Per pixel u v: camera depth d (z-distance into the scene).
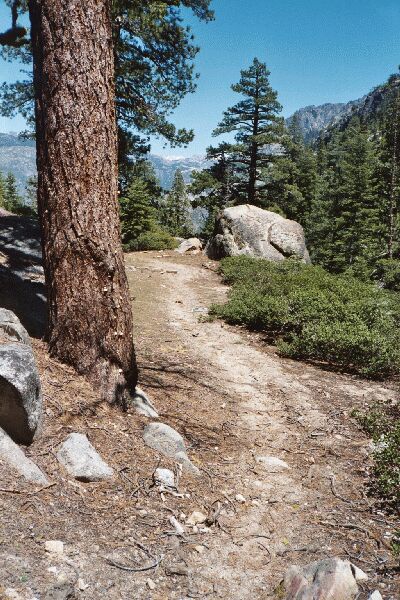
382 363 8.41
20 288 7.53
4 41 9.94
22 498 3.06
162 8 14.18
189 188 38.78
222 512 3.79
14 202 71.56
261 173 37.03
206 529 3.48
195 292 16.09
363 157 42.09
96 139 4.64
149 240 28.34
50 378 4.57
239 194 39.34
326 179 64.12
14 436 3.63
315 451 5.38
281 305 11.12
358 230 35.69
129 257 22.91
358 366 8.88
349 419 6.43
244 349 9.66
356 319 10.21
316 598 2.65
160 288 16.09
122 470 3.89
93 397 4.68
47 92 4.59
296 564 3.25
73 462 3.62
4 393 3.52
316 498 4.29
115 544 2.99
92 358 4.78
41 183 4.77
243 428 5.83
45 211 4.78
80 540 2.90
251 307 11.77
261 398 7.00
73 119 4.56
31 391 3.65
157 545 3.12
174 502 3.71
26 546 2.67
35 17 4.63
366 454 5.36
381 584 2.97
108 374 4.82
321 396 7.30
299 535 3.64
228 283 18.19
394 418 6.33
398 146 32.78
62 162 4.61
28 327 6.33
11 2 10.82
